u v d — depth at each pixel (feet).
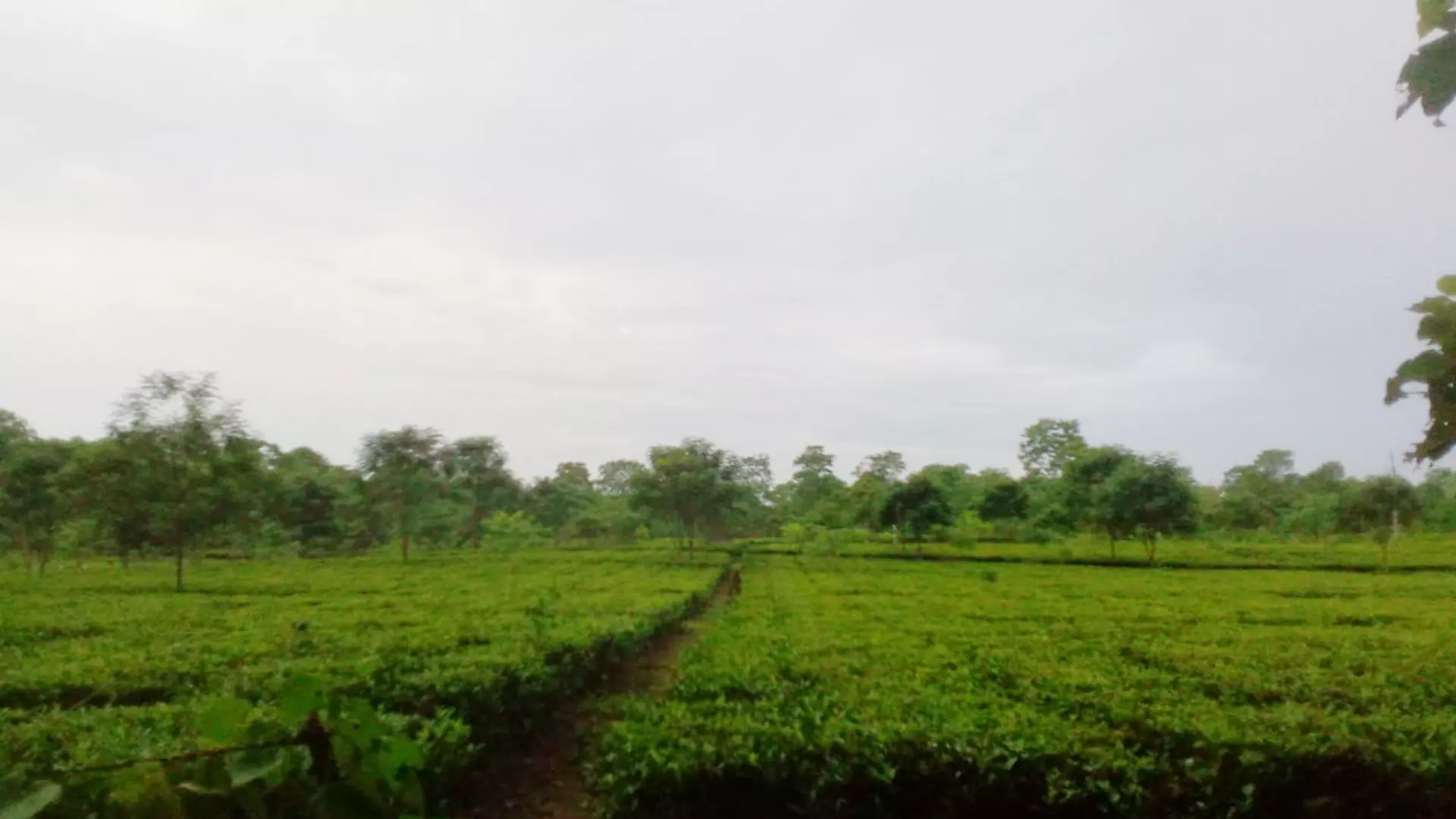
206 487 90.17
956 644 43.24
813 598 73.36
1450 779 22.25
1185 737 24.32
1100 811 22.02
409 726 25.81
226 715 10.82
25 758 20.52
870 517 161.79
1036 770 22.76
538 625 47.60
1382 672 34.37
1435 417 11.50
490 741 31.76
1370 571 114.01
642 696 44.45
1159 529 131.64
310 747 10.24
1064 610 60.39
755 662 37.04
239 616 55.72
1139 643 43.24
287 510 148.36
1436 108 9.26
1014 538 182.80
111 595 77.46
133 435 86.84
